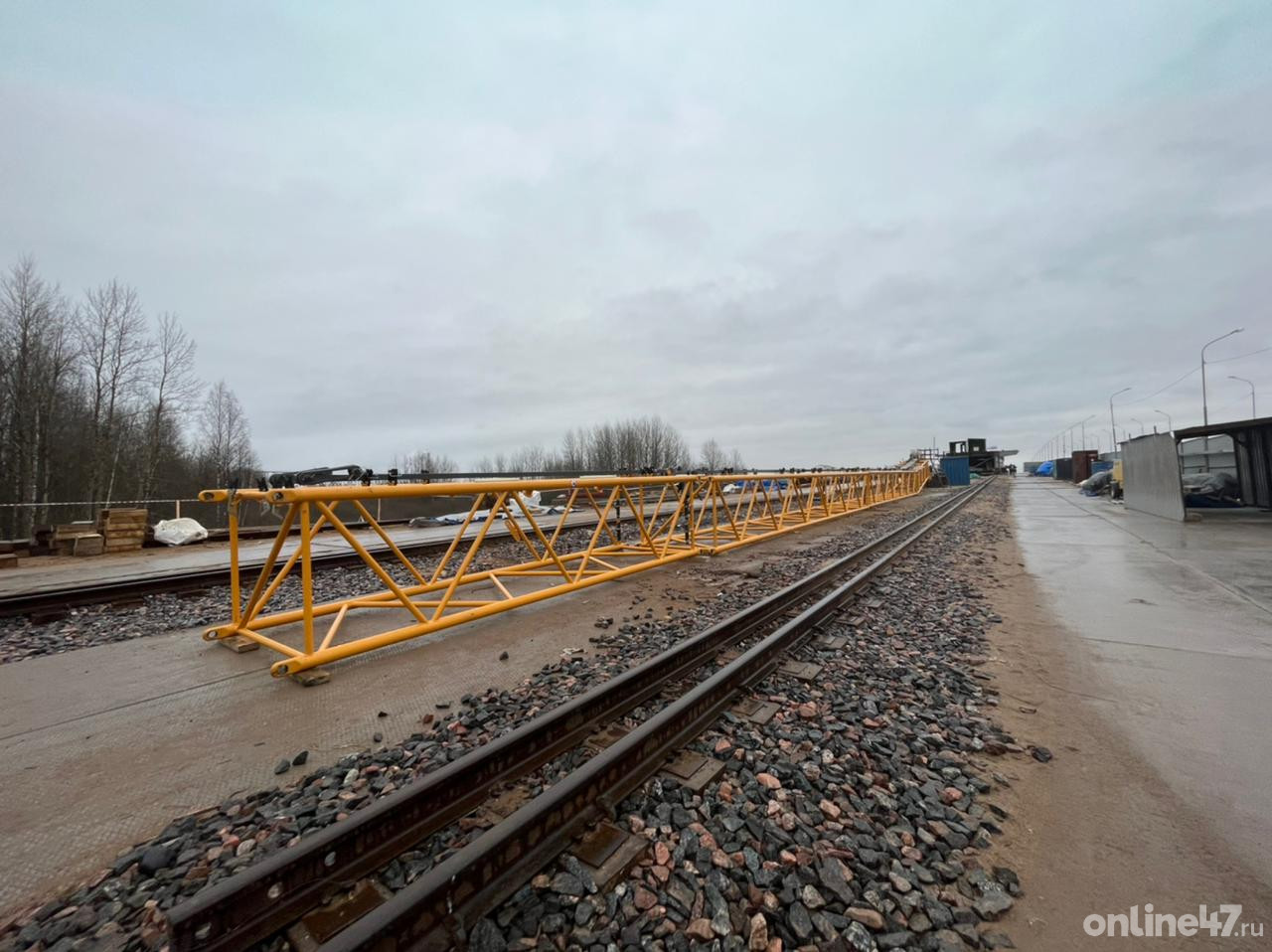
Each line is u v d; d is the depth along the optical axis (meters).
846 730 3.56
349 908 2.10
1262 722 3.53
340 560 10.31
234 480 5.41
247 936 1.90
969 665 4.77
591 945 1.96
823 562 10.10
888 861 2.37
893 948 1.94
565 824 2.48
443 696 4.24
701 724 3.52
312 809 2.73
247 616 5.51
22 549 12.30
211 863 2.37
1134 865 2.31
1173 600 6.73
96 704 4.11
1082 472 46.72
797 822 2.62
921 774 3.06
